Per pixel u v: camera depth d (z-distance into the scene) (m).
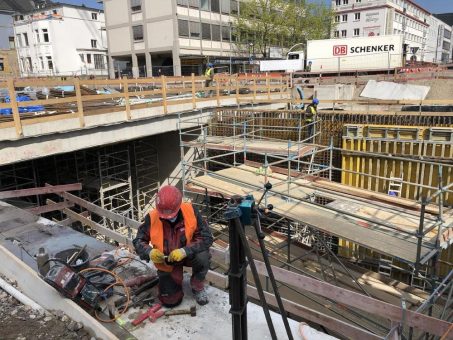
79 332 3.75
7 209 7.06
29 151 10.06
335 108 19.12
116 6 41.41
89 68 52.34
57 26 49.28
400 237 6.14
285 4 43.88
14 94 9.45
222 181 10.01
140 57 43.06
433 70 28.00
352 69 31.28
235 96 18.80
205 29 40.78
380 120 13.65
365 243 5.95
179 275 3.92
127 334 3.67
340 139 13.50
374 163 11.98
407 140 11.34
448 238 6.14
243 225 2.71
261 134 15.51
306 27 46.19
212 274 4.61
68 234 5.93
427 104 14.91
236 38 44.47
